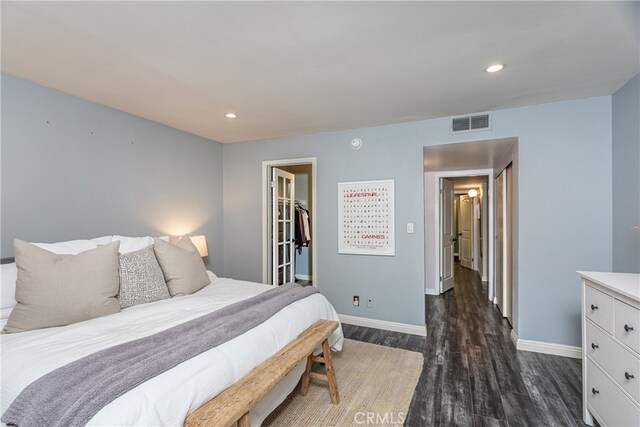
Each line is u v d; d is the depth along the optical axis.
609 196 2.51
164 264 2.39
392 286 3.34
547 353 2.71
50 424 0.98
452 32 1.60
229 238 4.17
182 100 2.57
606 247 2.52
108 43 1.71
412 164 3.23
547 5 1.39
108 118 2.73
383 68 2.01
